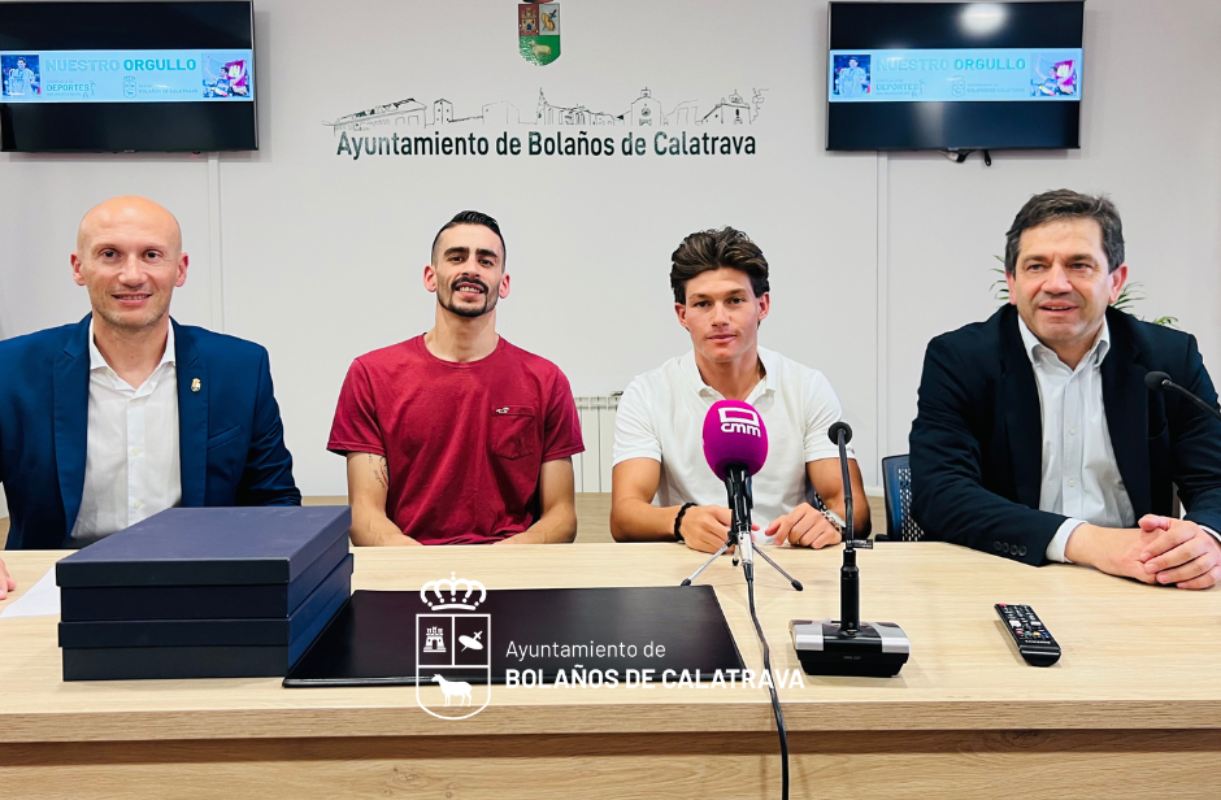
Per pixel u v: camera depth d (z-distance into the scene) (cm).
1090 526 128
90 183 404
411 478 204
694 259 175
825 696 80
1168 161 411
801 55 406
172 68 393
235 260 410
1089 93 408
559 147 411
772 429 184
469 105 407
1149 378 119
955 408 160
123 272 169
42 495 172
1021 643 90
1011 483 158
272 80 402
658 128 410
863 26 396
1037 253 148
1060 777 81
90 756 79
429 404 202
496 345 211
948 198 413
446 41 404
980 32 396
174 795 80
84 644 86
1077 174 411
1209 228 413
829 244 416
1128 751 81
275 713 78
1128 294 417
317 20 401
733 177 413
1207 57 405
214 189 405
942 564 130
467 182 411
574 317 420
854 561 90
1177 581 116
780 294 418
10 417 169
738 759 81
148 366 180
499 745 80
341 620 102
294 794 80
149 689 83
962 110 400
